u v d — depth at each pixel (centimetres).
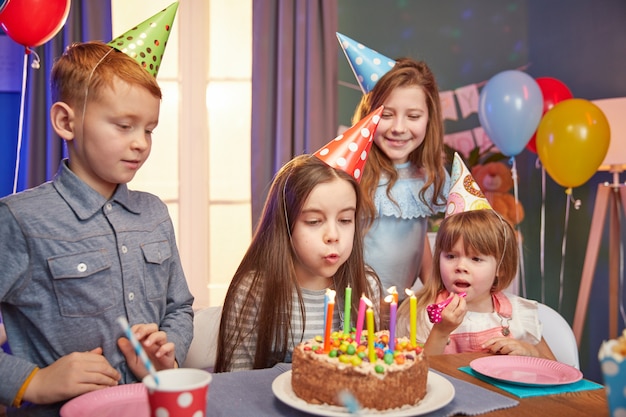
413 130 191
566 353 161
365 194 192
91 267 121
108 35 291
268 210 143
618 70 336
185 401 75
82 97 118
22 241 116
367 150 141
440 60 343
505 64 350
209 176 329
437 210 206
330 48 309
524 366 118
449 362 124
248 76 328
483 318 174
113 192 128
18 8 217
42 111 289
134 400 97
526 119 271
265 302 138
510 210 348
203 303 329
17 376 105
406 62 198
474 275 169
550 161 279
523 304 175
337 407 92
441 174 202
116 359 124
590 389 106
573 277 341
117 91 117
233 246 331
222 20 326
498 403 98
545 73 351
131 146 119
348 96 330
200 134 326
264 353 138
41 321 118
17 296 117
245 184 331
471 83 346
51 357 120
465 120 346
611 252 311
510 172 348
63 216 120
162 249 133
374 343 102
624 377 74
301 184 132
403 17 338
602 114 276
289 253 138
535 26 351
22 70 296
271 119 311
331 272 134
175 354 125
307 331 142
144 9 313
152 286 130
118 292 125
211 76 326
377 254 198
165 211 139
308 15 307
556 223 347
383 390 91
